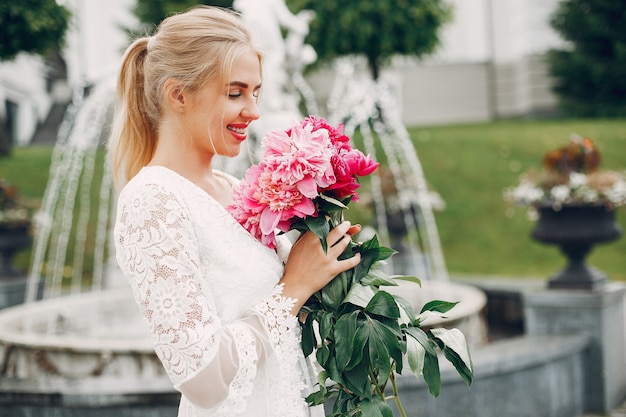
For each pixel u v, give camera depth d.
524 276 8.66
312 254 1.47
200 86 1.49
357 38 13.22
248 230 1.52
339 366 1.42
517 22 18.77
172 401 2.77
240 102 1.51
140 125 1.61
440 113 20.30
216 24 1.51
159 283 1.36
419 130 14.82
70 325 4.63
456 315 3.78
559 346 3.76
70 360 3.14
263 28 4.91
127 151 1.63
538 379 3.62
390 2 13.14
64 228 9.51
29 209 6.66
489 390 3.36
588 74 16.97
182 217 1.42
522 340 3.93
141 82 1.60
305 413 1.50
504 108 20.02
